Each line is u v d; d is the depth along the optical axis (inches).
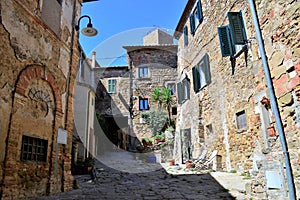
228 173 242.1
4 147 150.8
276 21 126.8
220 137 284.2
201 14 338.6
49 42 203.8
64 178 203.5
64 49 227.1
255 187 141.7
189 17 390.0
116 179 272.4
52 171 192.4
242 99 235.0
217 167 275.7
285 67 120.6
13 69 162.2
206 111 318.7
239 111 240.5
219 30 259.9
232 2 255.6
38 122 182.7
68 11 241.1
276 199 124.4
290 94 117.3
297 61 113.0
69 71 232.7
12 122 157.3
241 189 170.1
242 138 234.2
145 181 246.1
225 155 271.3
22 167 163.2
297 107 113.2
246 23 223.9
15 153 158.1
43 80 192.1
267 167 133.6
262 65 143.7
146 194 177.2
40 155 185.2
